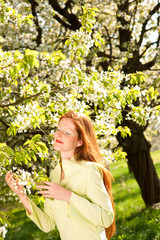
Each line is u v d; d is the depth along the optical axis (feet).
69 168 6.99
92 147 7.25
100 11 30.19
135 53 29.86
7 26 22.66
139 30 32.12
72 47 12.11
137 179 33.55
